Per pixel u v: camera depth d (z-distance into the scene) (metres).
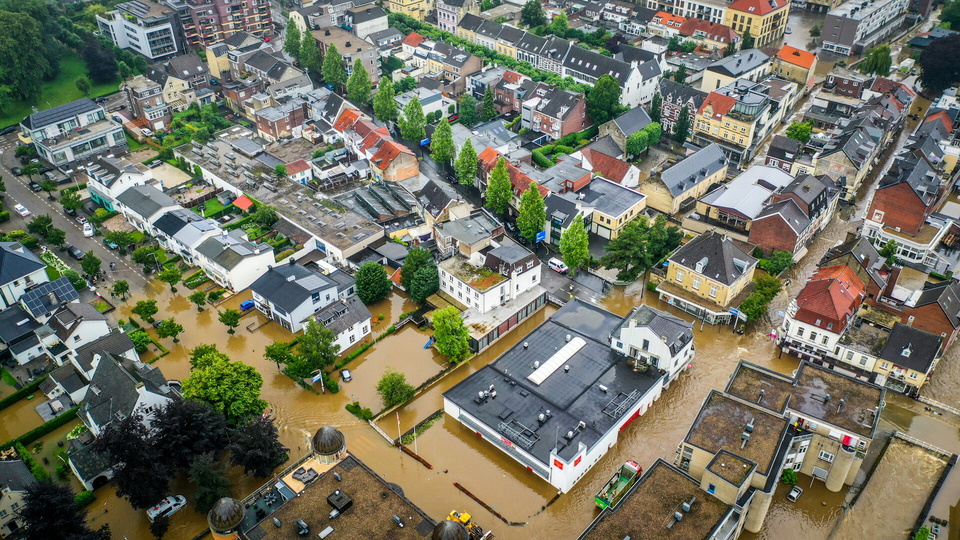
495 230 169.75
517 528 114.50
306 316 154.00
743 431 112.31
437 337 144.25
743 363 126.75
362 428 132.75
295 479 111.12
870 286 147.75
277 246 177.38
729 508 102.06
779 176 189.88
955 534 112.19
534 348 141.00
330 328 146.12
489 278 155.12
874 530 113.06
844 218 189.50
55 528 104.50
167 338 154.50
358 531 100.56
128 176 189.25
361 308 152.75
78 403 138.25
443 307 157.38
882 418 132.62
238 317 153.12
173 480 123.19
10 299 158.50
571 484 119.62
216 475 114.00
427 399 139.00
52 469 125.94
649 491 105.44
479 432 127.00
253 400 127.94
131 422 111.38
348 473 109.31
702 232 181.00
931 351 130.62
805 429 116.19
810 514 115.81
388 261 172.00
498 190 183.25
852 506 116.31
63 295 153.88
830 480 117.50
